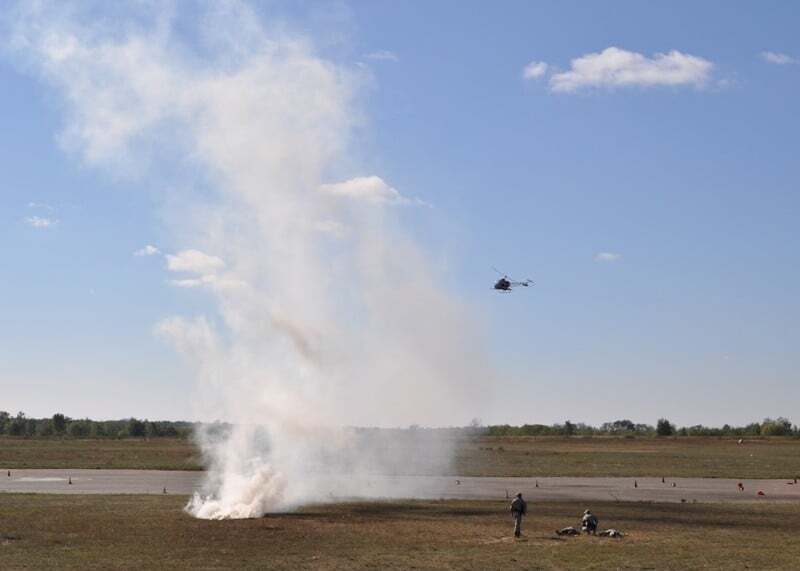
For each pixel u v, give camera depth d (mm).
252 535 62156
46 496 85875
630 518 74250
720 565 51625
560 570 49906
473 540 60844
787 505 85250
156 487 97562
